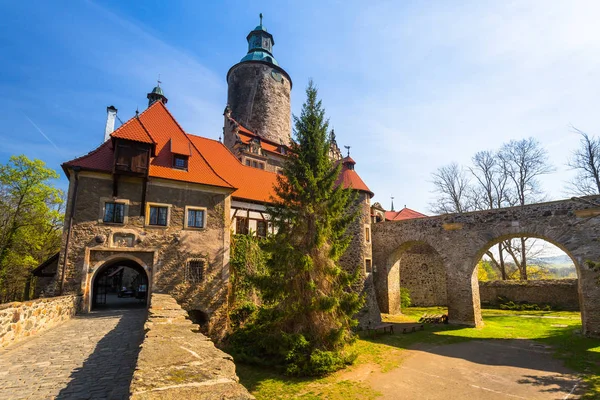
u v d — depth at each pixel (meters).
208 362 3.72
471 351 14.77
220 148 25.06
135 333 9.27
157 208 16.17
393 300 25.64
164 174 16.47
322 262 13.53
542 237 18.22
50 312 10.07
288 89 39.81
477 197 33.88
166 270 15.66
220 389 2.90
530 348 15.07
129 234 15.26
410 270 32.19
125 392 4.89
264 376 11.48
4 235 24.52
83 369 5.98
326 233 13.82
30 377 5.51
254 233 20.20
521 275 31.70
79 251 14.31
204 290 16.27
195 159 18.33
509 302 29.38
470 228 20.92
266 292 13.41
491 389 10.20
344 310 13.33
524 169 31.05
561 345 15.21
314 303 12.77
